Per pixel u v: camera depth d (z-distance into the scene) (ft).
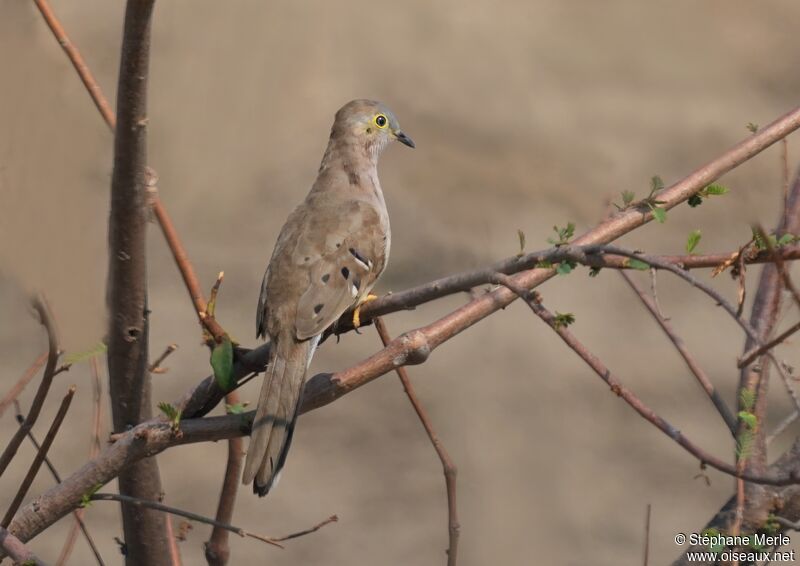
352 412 48.01
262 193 64.23
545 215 63.41
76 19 69.97
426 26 82.07
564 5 87.45
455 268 58.29
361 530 40.96
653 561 39.19
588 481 43.39
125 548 18.35
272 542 16.48
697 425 47.01
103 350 16.34
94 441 18.71
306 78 72.84
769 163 53.78
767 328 17.95
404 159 68.64
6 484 41.09
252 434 16.96
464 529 40.70
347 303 20.99
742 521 17.11
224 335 16.98
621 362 51.24
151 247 59.31
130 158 15.46
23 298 16.14
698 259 14.33
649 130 73.56
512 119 73.87
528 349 52.42
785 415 42.29
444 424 46.98
